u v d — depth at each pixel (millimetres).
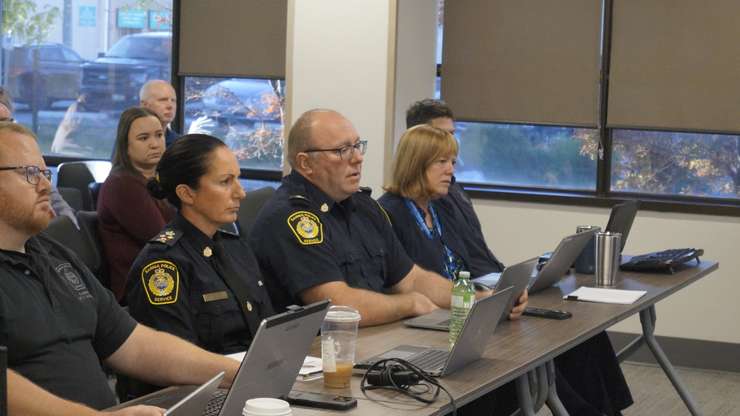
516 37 5973
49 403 2078
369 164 5527
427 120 4793
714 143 5781
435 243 4102
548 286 4012
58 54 6695
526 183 6129
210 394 1963
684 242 5754
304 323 2141
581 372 4195
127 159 4453
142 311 2750
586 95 5891
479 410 3529
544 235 5988
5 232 2293
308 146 3385
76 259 2496
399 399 2309
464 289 2918
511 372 2619
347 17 5508
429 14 5898
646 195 5914
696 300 5746
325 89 5578
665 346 5820
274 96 6367
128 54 6594
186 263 2803
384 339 2973
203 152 2840
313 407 2219
